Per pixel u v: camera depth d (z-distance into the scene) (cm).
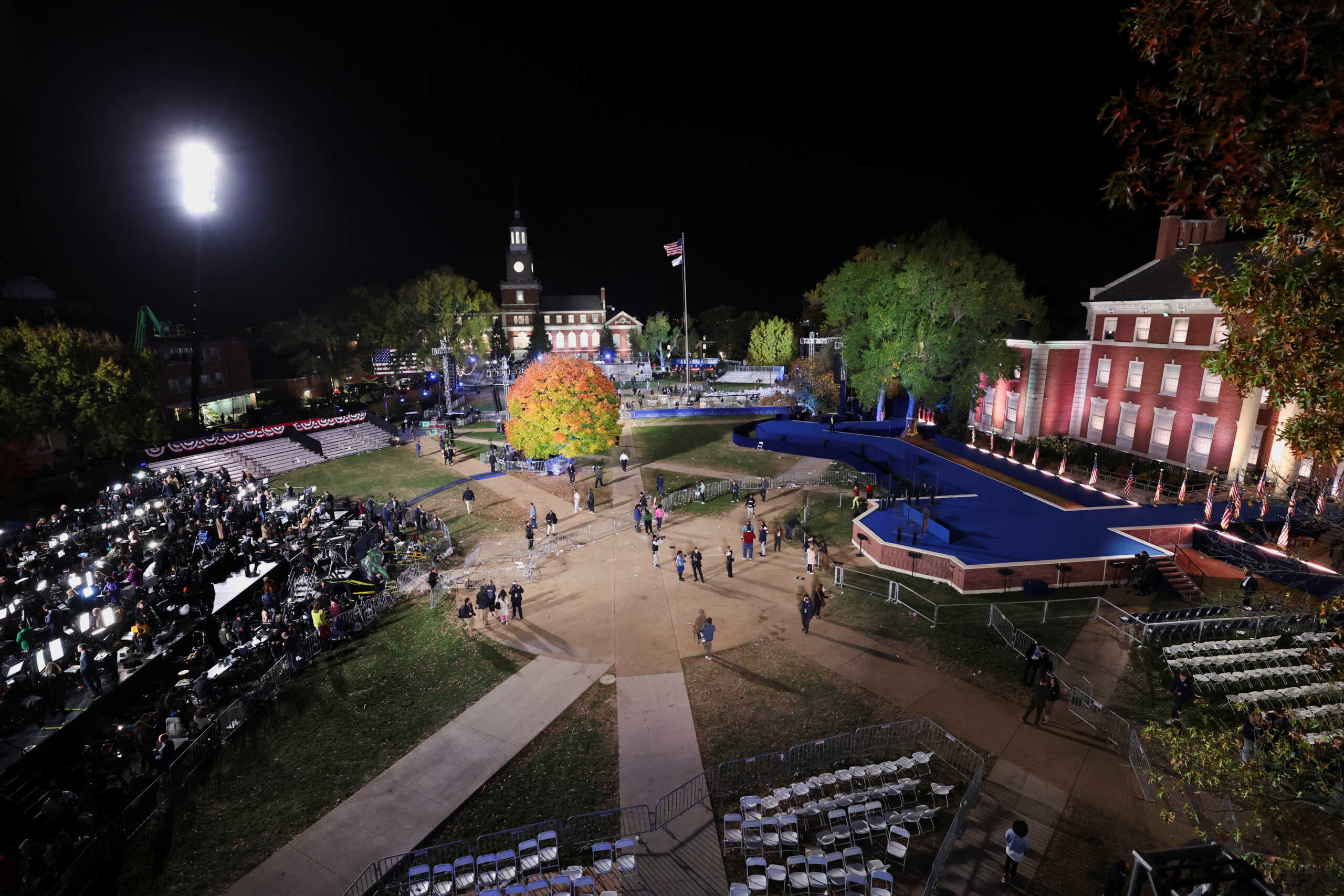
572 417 4191
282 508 3741
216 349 7119
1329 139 584
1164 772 1477
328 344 8994
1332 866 806
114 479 4388
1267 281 711
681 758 1647
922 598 2459
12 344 4072
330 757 1739
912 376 4669
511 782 1606
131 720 1973
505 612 2422
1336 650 1054
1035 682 1861
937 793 1430
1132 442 3853
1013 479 3775
